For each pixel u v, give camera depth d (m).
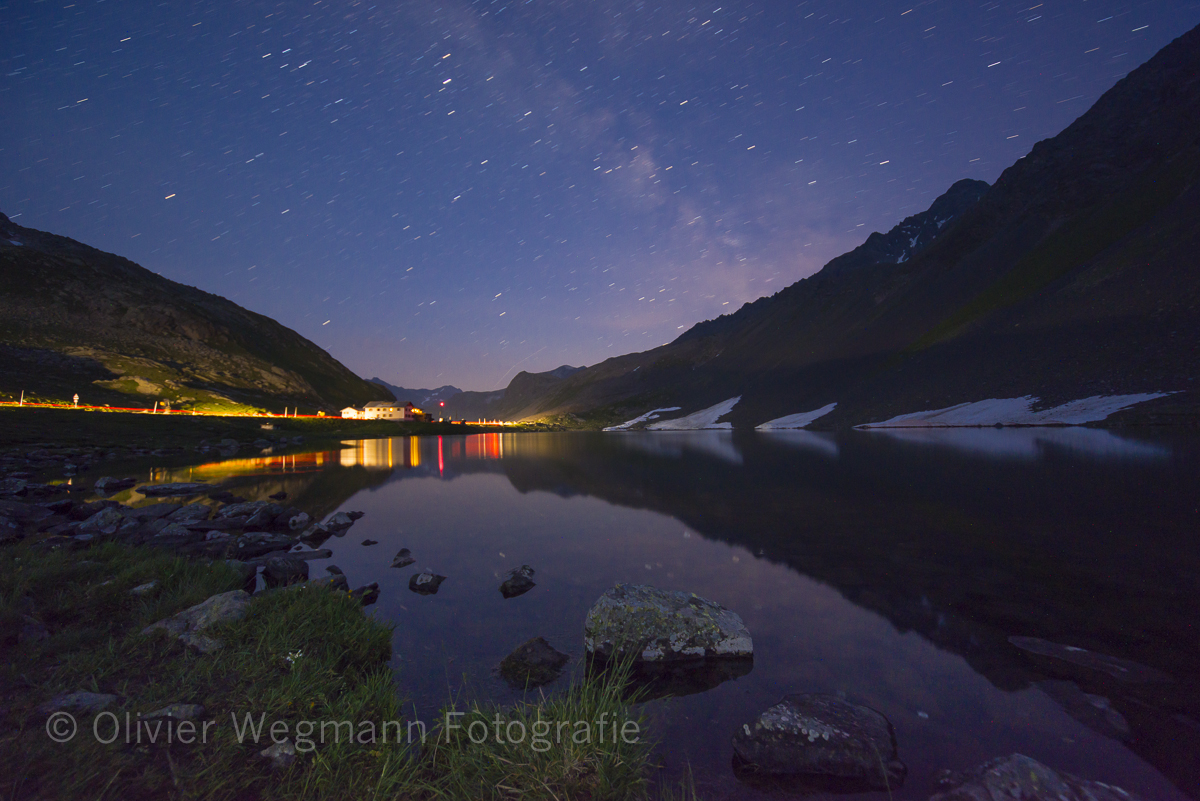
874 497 14.38
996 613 6.04
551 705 3.84
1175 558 7.82
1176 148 103.25
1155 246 68.69
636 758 3.41
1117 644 5.14
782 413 105.00
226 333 161.62
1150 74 129.62
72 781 2.78
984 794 3.07
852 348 123.81
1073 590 6.66
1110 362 53.16
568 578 8.00
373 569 8.65
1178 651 4.95
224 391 112.62
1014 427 46.69
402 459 33.78
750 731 3.71
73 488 18.42
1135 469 17.14
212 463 29.39
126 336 125.50
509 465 28.61
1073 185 119.00
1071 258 91.94
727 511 13.16
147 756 3.12
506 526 11.97
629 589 6.04
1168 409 38.81
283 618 5.38
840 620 6.03
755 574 7.90
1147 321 55.53
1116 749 3.54
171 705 3.68
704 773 3.44
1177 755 3.44
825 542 9.70
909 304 128.00
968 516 11.35
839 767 3.40
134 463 28.98
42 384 77.19
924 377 77.19
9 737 3.13
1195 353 46.28
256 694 3.96
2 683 3.83
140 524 12.00
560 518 12.88
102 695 3.76
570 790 3.10
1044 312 72.94
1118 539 8.96
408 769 3.29
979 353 73.50
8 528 10.16
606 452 39.66
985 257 122.69
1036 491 13.99
